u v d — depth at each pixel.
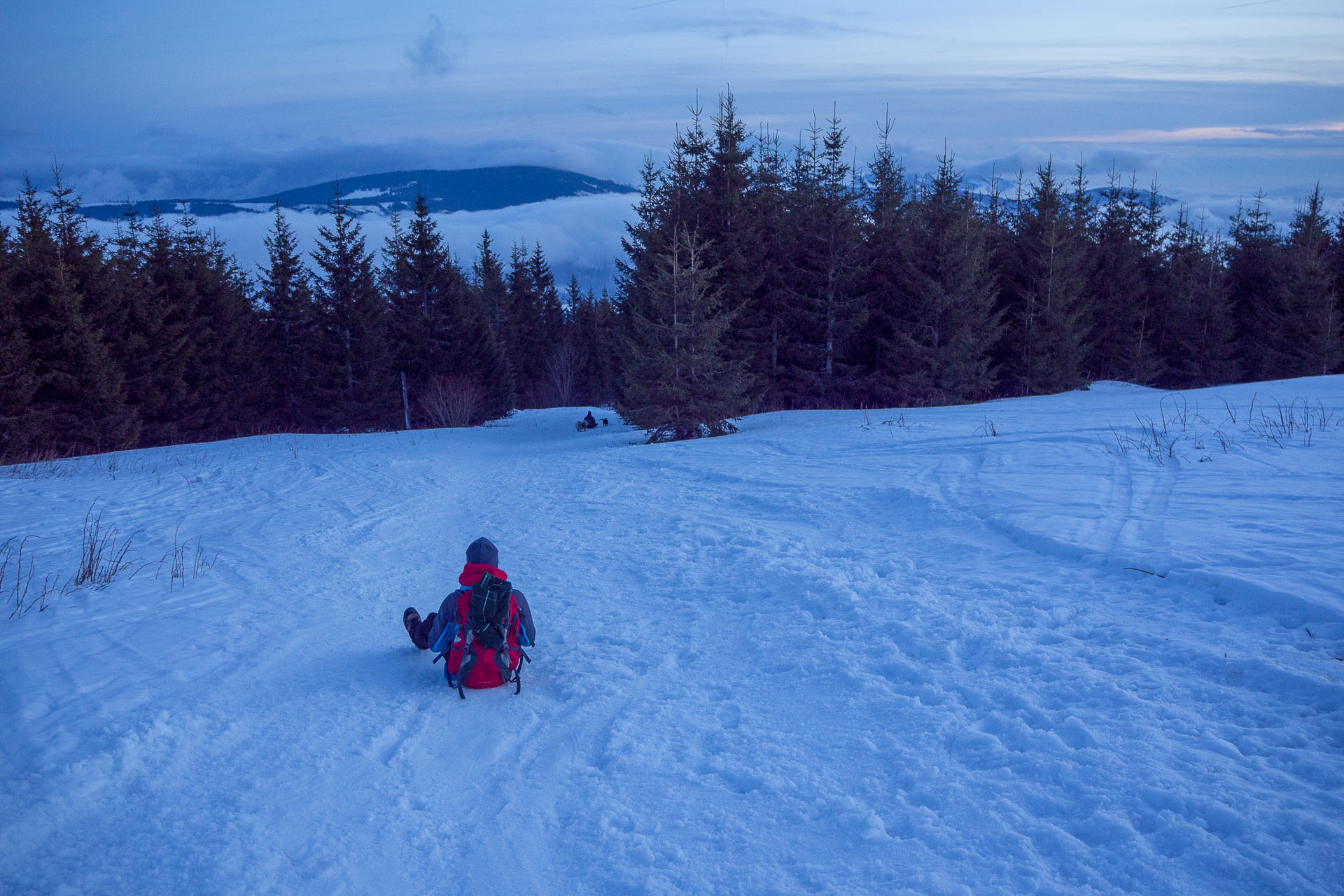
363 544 9.60
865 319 27.23
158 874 2.95
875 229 28.42
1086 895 2.51
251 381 41.22
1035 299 32.25
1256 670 3.85
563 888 2.85
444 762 3.89
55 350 30.36
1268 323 40.03
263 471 17.48
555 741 4.08
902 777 3.39
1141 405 16.00
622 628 5.92
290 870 2.99
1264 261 42.84
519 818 3.35
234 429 39.78
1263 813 2.75
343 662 5.38
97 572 8.07
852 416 20.08
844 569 6.74
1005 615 5.14
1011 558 6.46
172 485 15.37
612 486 12.59
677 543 8.43
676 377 20.14
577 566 7.88
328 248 40.59
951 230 26.97
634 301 25.34
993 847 2.82
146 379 34.91
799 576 6.54
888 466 11.29
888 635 5.11
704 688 4.70
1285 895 2.38
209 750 4.01
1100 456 9.98
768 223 27.61
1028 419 14.85
